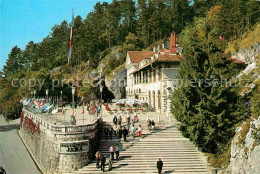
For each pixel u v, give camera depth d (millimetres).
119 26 115688
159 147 28891
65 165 25594
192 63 27625
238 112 26250
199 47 28109
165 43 91750
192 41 28828
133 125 32312
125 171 25000
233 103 26969
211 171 24766
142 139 30578
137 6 114062
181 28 102312
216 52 27016
